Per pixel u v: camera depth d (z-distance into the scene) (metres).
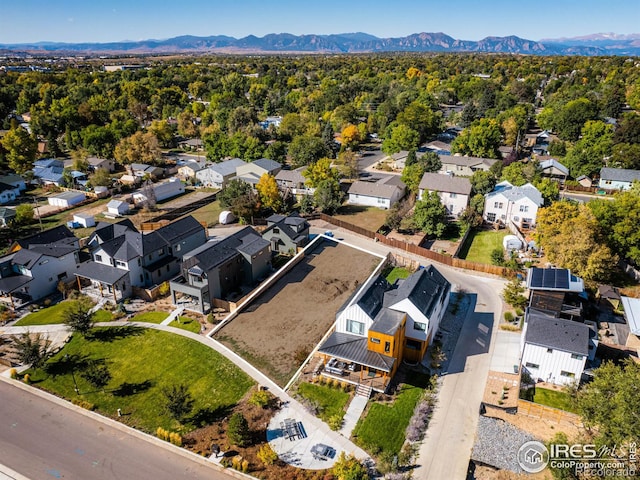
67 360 40.38
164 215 75.88
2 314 47.16
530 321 37.53
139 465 29.72
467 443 30.91
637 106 139.88
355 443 30.92
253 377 37.47
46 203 84.50
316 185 82.88
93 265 52.25
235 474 28.69
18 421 33.78
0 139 113.12
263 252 54.62
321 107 157.50
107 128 119.94
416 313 37.59
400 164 104.50
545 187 71.25
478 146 104.62
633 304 42.06
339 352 36.53
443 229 65.50
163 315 46.62
